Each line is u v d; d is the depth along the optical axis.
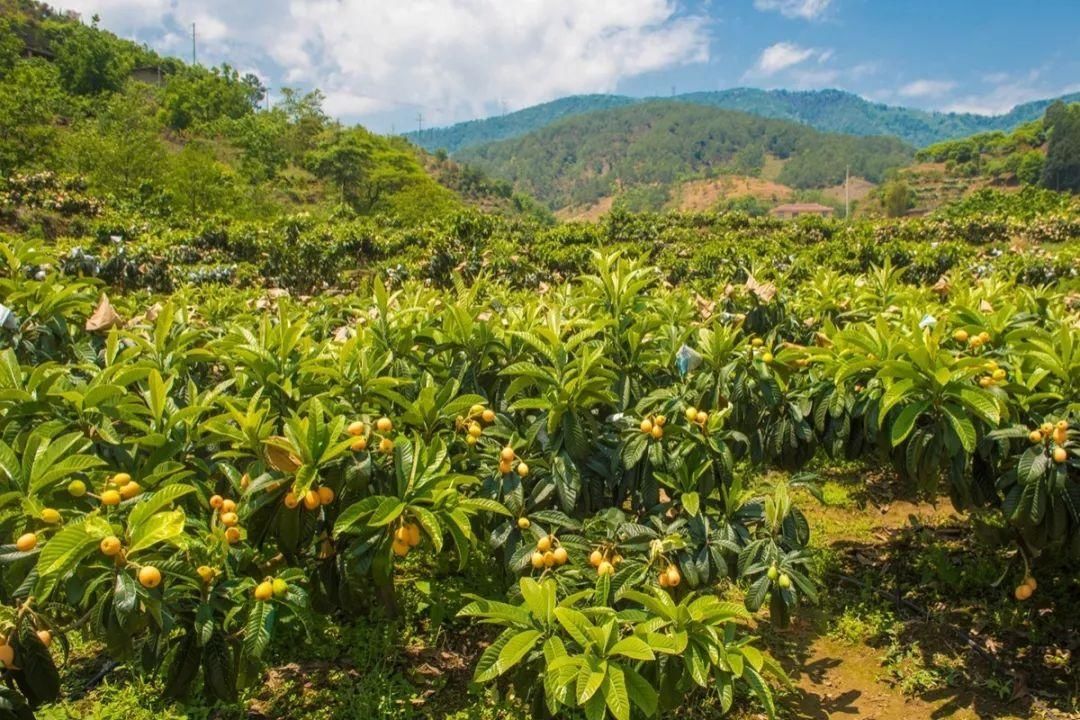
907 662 3.29
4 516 2.21
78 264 10.34
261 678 3.09
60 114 54.84
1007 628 3.49
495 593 3.55
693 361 3.64
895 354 3.13
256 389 3.22
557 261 21.61
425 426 2.96
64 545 1.96
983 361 2.95
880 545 4.39
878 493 5.16
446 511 2.53
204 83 82.12
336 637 3.41
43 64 69.44
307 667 3.22
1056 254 19.91
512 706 2.91
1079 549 2.86
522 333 3.26
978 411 2.84
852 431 3.54
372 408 3.13
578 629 2.14
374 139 82.62
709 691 3.01
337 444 2.49
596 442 3.18
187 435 2.87
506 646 2.16
